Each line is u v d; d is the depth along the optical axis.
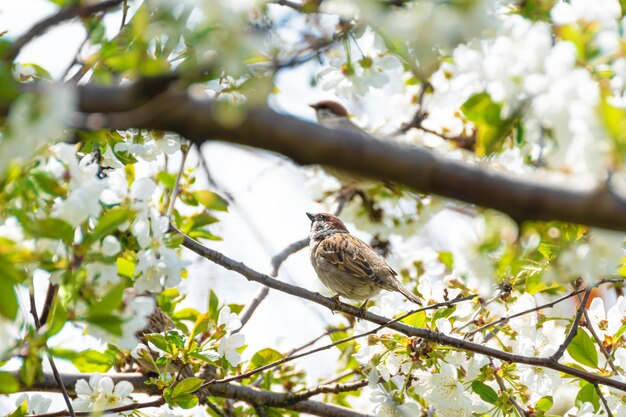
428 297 10.38
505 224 6.55
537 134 7.58
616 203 4.59
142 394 10.92
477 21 4.95
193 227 12.01
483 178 4.59
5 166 4.21
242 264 10.10
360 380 11.74
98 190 6.60
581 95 5.16
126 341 6.77
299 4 6.16
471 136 11.50
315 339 12.39
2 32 6.76
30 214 6.66
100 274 6.60
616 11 5.93
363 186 10.88
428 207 12.22
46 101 4.07
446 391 9.52
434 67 6.58
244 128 4.37
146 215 7.67
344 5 5.27
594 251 6.50
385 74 10.01
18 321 6.19
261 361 11.40
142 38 5.88
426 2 4.98
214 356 9.16
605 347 9.79
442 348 9.69
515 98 5.67
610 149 4.78
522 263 8.27
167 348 9.31
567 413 9.67
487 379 9.70
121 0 5.18
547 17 7.05
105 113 4.41
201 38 4.79
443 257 13.52
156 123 4.32
